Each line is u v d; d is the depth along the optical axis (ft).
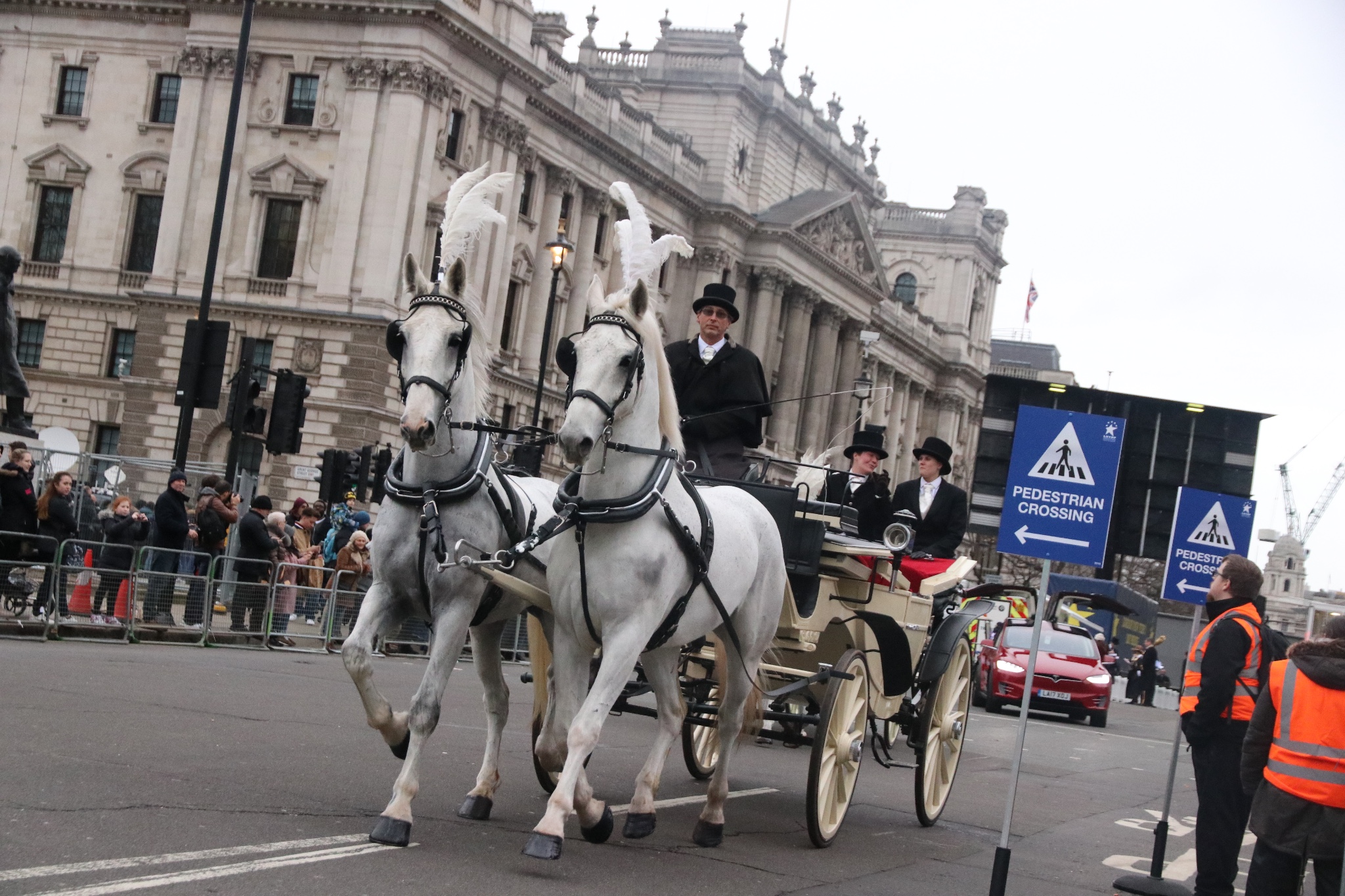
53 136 188.24
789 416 278.46
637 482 27.22
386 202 167.43
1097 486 28.63
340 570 74.90
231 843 24.64
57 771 29.14
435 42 170.19
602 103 221.66
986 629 126.21
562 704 27.68
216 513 67.67
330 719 44.83
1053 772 61.87
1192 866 38.58
